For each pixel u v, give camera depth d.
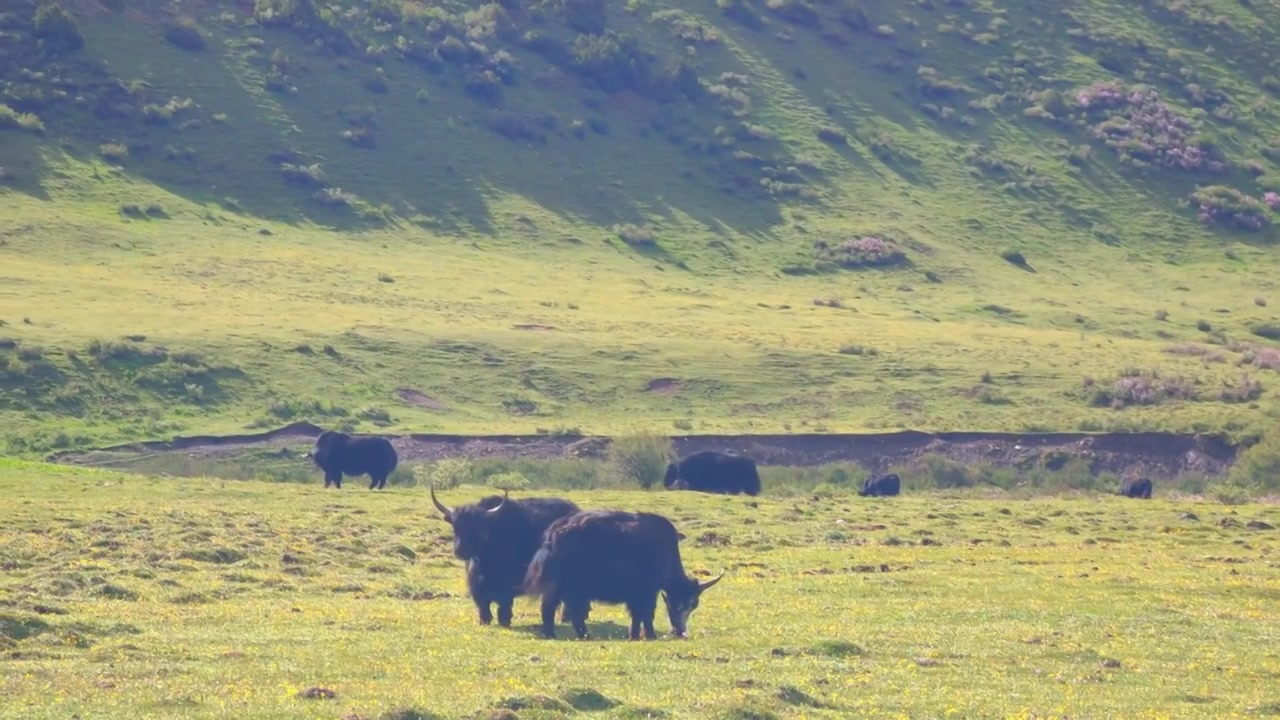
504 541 56.78
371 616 55.84
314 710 37.72
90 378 174.12
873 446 176.50
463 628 54.59
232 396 177.12
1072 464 171.00
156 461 147.75
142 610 55.09
